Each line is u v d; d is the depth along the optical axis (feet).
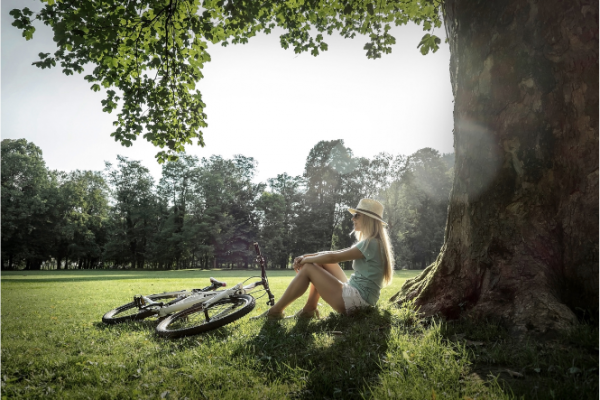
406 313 12.87
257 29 28.48
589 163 10.93
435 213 191.52
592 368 7.64
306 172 209.56
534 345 9.16
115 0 21.94
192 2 24.48
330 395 8.04
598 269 10.42
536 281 10.77
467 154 13.07
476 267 12.27
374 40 31.35
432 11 29.96
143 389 8.75
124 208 211.82
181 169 208.13
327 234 196.13
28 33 21.09
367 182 185.06
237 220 223.71
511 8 12.16
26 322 18.11
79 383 9.41
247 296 15.71
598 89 11.04
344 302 13.93
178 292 19.63
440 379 8.16
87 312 21.75
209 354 11.02
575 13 11.30
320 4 28.60
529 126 11.68
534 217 11.48
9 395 8.63
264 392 8.28
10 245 178.91
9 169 180.65
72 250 204.44
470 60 13.21
